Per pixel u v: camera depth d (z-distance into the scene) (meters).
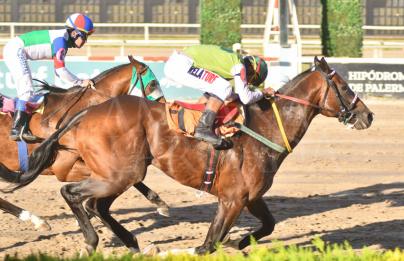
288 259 8.25
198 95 23.45
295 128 10.00
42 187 14.82
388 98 24.95
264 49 27.03
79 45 11.55
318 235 11.44
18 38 11.21
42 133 10.80
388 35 39.62
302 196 14.29
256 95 9.73
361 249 10.62
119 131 9.57
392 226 11.95
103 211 9.84
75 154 10.32
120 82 11.73
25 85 10.98
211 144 9.52
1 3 39.19
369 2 39.69
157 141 9.64
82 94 11.15
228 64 9.80
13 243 10.81
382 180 15.77
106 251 10.46
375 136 20.47
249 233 11.27
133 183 9.70
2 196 13.88
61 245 10.73
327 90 10.15
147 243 10.88
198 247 9.82
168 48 36.25
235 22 30.45
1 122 10.89
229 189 9.57
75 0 39.28
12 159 10.90
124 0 39.44
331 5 30.02
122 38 39.19
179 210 13.07
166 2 39.56
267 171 9.71
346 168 16.95
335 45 30.05
